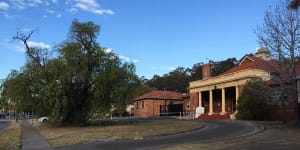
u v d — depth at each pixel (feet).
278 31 89.97
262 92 100.22
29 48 121.19
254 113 123.03
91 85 121.60
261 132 78.28
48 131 101.55
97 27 122.83
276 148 51.72
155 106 236.22
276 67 92.43
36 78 115.55
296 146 53.42
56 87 114.52
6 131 116.26
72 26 121.08
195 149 54.70
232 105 160.45
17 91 115.75
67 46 119.75
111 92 121.29
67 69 116.47
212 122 116.26
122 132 86.28
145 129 93.30
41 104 117.39
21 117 307.17
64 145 65.82
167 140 69.21
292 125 90.27
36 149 61.62
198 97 176.96
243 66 158.30
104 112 123.85
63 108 116.67
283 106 97.60
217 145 58.54
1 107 125.39
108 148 59.93
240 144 58.13
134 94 128.47
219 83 159.33
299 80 91.25
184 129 89.81
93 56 120.88
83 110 122.72
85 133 86.99
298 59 90.27
